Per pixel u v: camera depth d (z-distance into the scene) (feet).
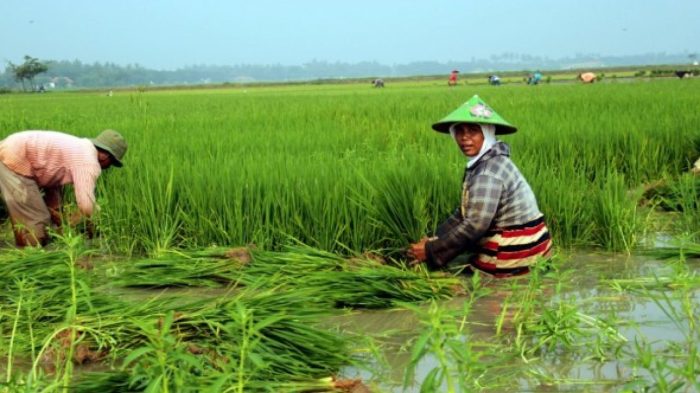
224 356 12.03
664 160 31.58
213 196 21.09
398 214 19.67
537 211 17.75
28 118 53.01
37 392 10.53
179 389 9.73
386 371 12.25
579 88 99.35
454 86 180.14
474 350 13.08
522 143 31.07
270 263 18.07
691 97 60.80
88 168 21.43
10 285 16.12
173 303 14.78
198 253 18.62
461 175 21.21
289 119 49.19
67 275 16.42
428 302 16.07
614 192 21.71
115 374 11.01
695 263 18.65
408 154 24.95
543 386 11.46
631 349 12.88
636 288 16.51
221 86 336.90
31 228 21.79
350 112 57.57
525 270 17.61
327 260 17.75
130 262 20.03
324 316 14.84
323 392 11.16
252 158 25.05
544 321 13.08
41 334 13.52
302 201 20.27
